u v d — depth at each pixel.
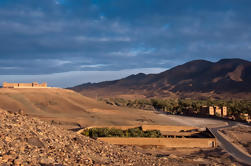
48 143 10.82
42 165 7.91
